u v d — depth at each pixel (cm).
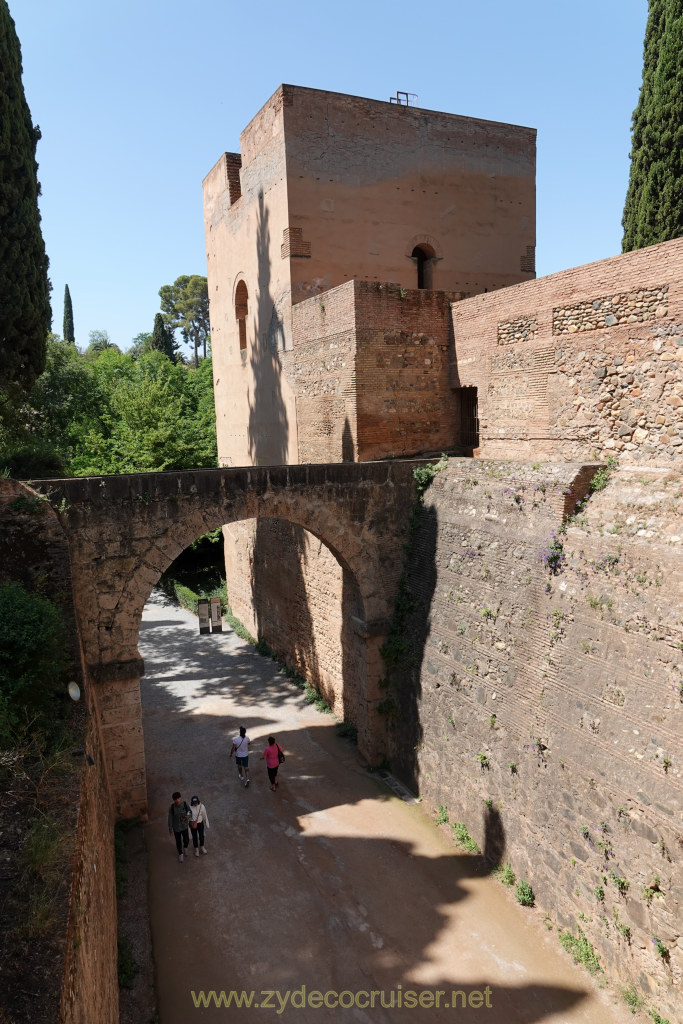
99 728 1079
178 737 1468
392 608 1334
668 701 766
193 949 877
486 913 920
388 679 1313
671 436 1034
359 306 1427
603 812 812
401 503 1331
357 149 1680
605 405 1149
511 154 1919
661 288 1034
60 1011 404
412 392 1511
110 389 3019
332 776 1295
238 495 1198
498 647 1037
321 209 1645
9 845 572
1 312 1368
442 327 1540
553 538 995
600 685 854
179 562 3089
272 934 901
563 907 866
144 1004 789
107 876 845
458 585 1166
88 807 704
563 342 1223
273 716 1560
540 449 1293
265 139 1705
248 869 1031
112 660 1133
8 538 995
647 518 895
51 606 888
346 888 985
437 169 1803
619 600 865
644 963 749
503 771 988
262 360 1875
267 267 1767
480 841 1034
